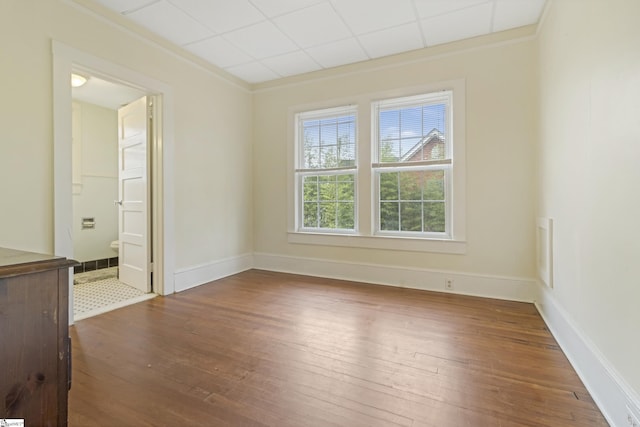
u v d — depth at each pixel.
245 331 2.26
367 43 3.12
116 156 4.61
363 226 3.57
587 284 1.63
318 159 3.89
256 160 4.23
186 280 3.32
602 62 1.47
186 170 3.30
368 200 3.53
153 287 3.16
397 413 1.39
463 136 3.07
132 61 2.74
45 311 0.71
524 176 2.86
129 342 2.08
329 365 1.80
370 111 3.50
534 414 1.38
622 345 1.28
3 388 0.64
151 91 2.97
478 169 3.03
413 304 2.82
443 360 1.85
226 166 3.84
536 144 2.77
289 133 3.99
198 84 3.42
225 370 1.75
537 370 1.74
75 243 4.14
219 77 3.71
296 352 1.95
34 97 2.14
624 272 1.27
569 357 1.85
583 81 1.69
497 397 1.50
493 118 2.96
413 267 3.33
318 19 2.70
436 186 3.28
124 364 1.81
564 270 2.00
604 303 1.44
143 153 3.17
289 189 4.02
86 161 4.26
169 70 3.09
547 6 2.40
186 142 3.29
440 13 2.62
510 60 2.89
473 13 2.62
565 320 1.95
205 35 2.96
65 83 2.30
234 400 1.48
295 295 3.10
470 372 1.72
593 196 1.57
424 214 3.34
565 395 1.51
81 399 1.48
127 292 3.18
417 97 3.29
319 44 3.14
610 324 1.38
